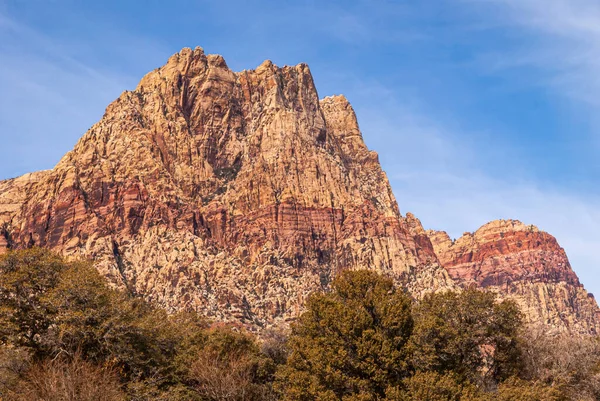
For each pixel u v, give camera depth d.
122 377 82.56
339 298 88.31
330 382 77.81
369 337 79.62
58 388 66.12
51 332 80.56
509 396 78.12
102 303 85.19
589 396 89.44
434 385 73.75
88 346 81.25
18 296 83.38
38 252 89.44
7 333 80.06
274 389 88.31
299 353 84.00
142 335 87.00
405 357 79.69
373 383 78.44
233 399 87.88
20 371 75.38
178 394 83.69
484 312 89.31
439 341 83.44
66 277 85.62
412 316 89.50
